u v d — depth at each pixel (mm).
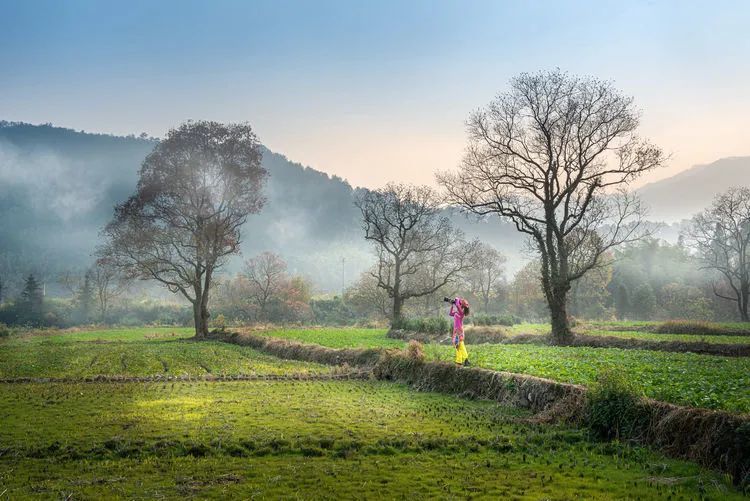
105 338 74312
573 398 18125
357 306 118250
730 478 11891
